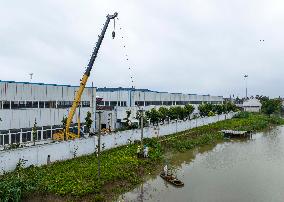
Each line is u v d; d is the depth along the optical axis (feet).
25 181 81.41
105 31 152.56
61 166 108.99
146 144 150.30
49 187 85.61
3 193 75.36
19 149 102.47
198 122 239.09
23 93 146.51
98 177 95.91
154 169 117.80
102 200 83.41
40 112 154.71
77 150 125.80
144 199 86.94
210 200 86.43
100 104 235.61
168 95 272.51
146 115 201.46
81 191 85.35
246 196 89.66
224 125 244.42
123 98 224.94
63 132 152.56
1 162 96.94
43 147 110.93
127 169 108.78
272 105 328.70
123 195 89.76
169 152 150.00
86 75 151.84
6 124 138.72
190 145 163.43
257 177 108.78
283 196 89.45
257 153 151.02
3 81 137.69
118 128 196.75
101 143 137.18
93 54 152.05
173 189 95.96
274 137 205.98
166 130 191.31
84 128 179.93
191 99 320.09
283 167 122.52
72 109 152.15
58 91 164.76
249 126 244.63
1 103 136.87
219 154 148.77
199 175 111.65
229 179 106.63
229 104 339.36
